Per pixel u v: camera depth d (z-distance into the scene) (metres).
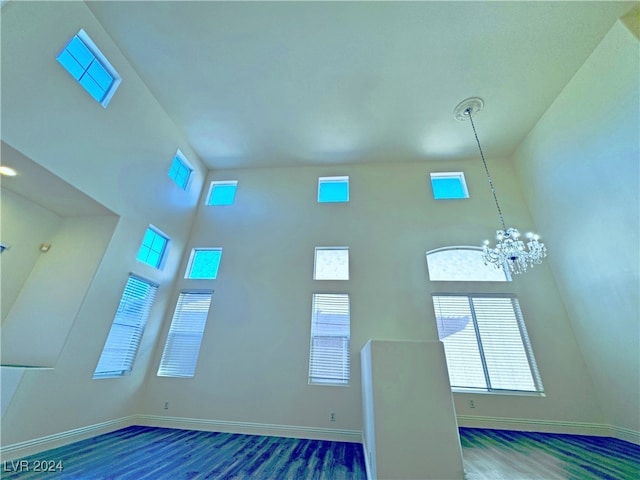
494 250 3.66
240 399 4.20
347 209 5.54
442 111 4.68
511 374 4.09
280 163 6.10
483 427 3.86
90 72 3.53
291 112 4.81
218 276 5.12
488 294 4.55
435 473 2.14
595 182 3.73
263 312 4.74
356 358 4.26
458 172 5.73
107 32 3.63
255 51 3.85
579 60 3.78
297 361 4.33
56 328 3.27
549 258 4.64
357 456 3.18
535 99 4.39
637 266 3.25
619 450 3.09
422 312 4.50
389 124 4.98
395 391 2.40
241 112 4.83
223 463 2.86
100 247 3.70
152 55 3.92
